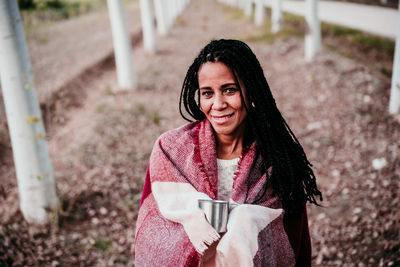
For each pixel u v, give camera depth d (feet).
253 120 5.16
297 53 38.86
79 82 32.83
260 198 5.11
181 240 4.88
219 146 5.43
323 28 42.63
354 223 14.07
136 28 66.44
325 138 21.07
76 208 15.99
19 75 13.11
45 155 14.40
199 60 4.94
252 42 47.21
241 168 5.19
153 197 5.68
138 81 34.22
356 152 18.99
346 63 31.14
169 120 25.18
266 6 85.10
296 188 5.33
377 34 36.45
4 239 13.52
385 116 21.63
